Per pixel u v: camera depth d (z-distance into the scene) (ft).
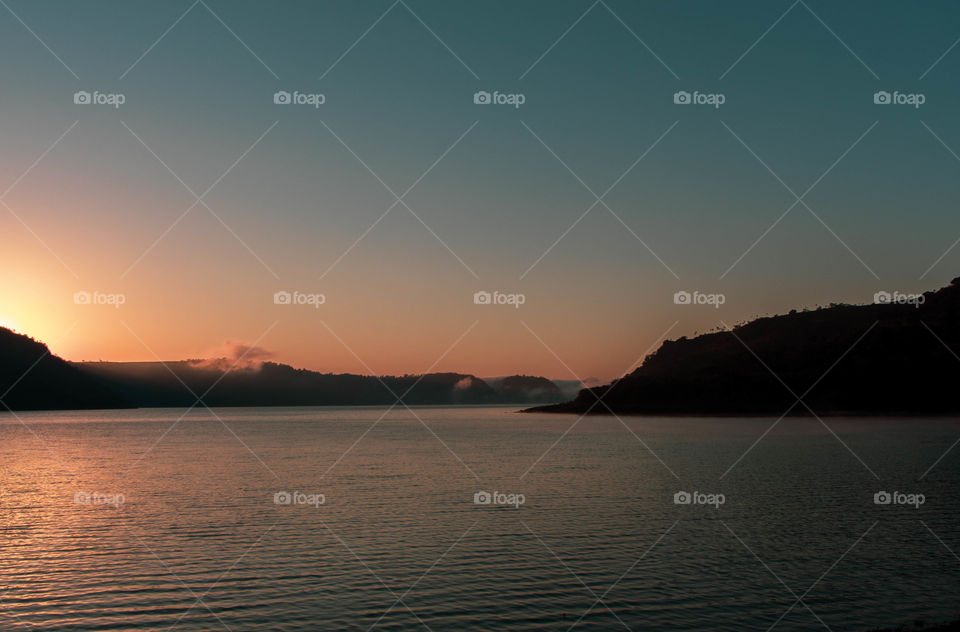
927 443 375.66
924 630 83.76
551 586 104.63
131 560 120.37
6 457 337.72
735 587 103.76
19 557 122.62
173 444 426.51
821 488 205.36
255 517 160.45
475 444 416.46
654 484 217.56
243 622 90.43
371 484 222.28
